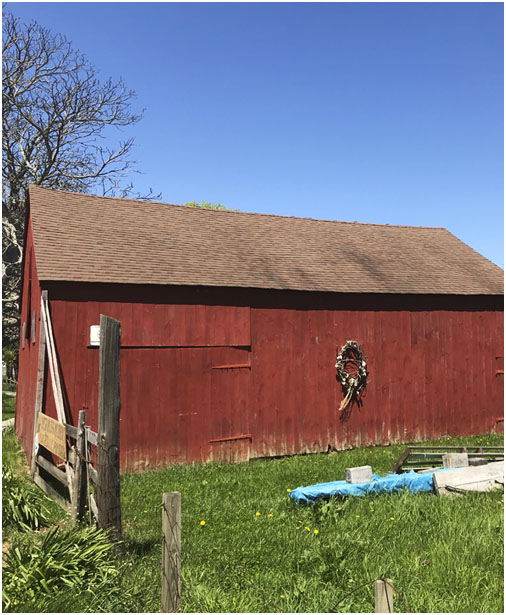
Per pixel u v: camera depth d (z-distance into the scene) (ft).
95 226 45.52
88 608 15.08
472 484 28.40
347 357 48.26
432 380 52.31
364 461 39.96
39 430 32.94
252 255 49.52
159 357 40.47
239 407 43.24
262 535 22.41
